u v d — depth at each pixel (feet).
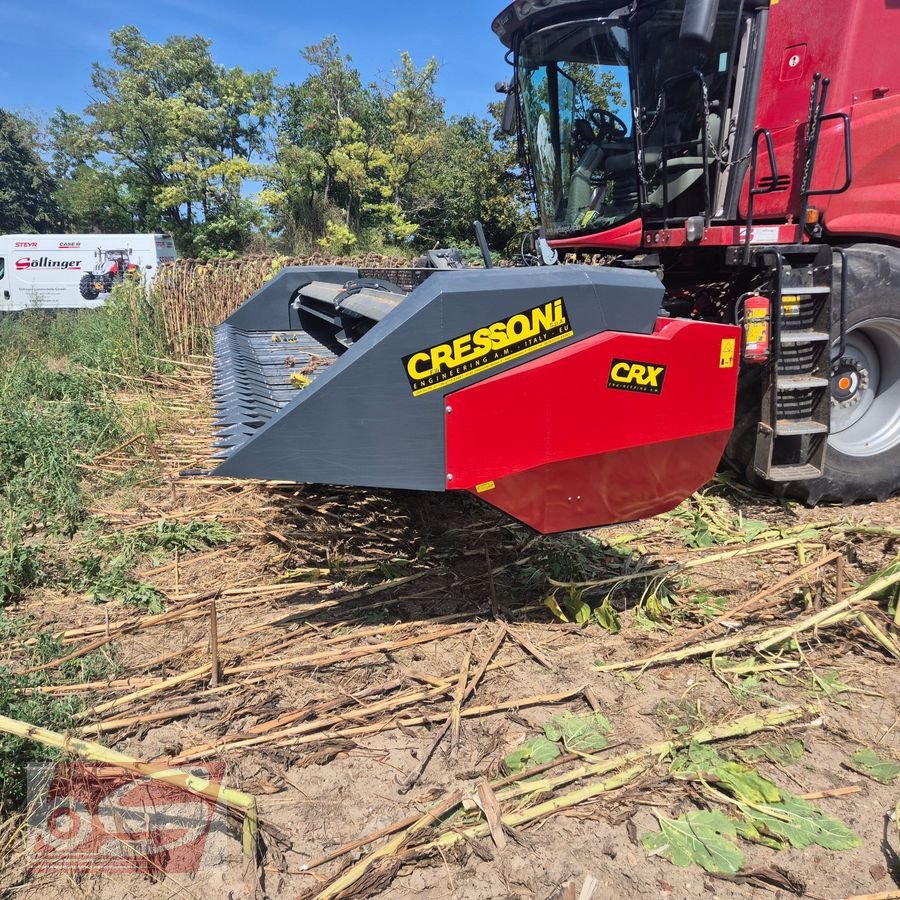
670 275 16.72
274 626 10.05
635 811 6.79
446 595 10.87
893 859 6.31
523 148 17.87
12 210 126.11
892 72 13.88
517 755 7.40
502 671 9.07
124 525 13.62
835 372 14.07
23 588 11.21
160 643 9.72
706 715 8.16
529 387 8.38
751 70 13.15
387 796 7.00
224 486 15.33
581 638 9.85
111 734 7.75
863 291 13.58
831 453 14.44
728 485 15.38
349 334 15.51
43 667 8.73
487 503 8.73
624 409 8.81
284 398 12.32
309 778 7.23
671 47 13.89
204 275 30.63
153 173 110.01
